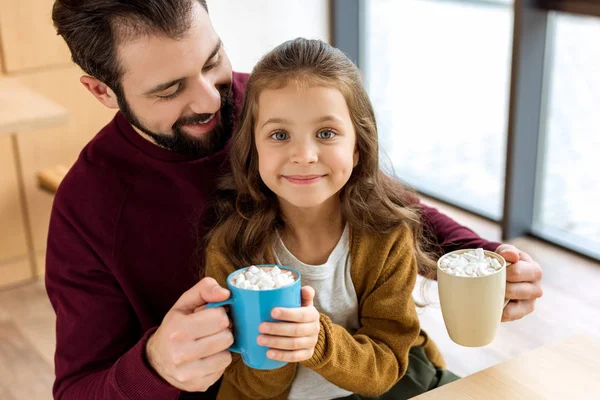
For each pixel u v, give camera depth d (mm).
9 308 2846
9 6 2693
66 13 1220
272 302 948
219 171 1359
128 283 1305
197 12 1196
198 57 1201
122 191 1310
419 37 3482
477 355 2385
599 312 2578
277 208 1264
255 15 3379
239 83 1458
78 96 2918
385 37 3643
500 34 3154
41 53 2797
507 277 1199
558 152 3008
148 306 1332
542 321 2539
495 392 1070
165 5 1154
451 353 2402
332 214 1279
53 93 2865
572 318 2549
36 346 2586
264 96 1157
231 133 1368
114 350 1302
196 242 1335
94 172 1312
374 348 1216
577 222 3053
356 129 1220
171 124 1259
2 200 2895
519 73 2777
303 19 3527
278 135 1149
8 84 2355
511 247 1248
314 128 1134
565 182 3041
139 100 1230
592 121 2996
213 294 962
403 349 1243
